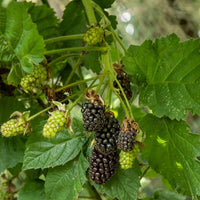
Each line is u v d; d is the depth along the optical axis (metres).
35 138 0.52
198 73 0.50
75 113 0.56
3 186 0.61
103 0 0.58
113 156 0.49
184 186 0.53
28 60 0.48
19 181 0.64
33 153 0.52
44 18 0.57
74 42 0.59
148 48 0.51
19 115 0.50
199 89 0.50
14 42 0.48
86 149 0.52
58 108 0.49
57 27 0.59
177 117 0.51
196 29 0.94
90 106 0.47
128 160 0.48
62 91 0.53
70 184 0.52
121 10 0.95
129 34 0.96
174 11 0.95
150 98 0.52
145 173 0.59
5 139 0.55
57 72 0.61
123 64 0.52
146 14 0.97
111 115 0.48
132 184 0.50
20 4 0.47
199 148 0.51
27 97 0.59
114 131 0.48
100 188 0.51
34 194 0.55
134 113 0.63
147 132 0.53
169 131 0.53
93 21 0.53
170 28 0.96
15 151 0.55
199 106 0.50
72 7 0.59
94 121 0.47
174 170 0.53
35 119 0.54
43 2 0.62
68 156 0.52
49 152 0.52
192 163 0.51
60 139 0.52
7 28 0.48
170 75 0.51
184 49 0.51
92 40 0.50
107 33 0.51
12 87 0.58
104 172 0.49
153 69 0.52
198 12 0.94
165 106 0.51
